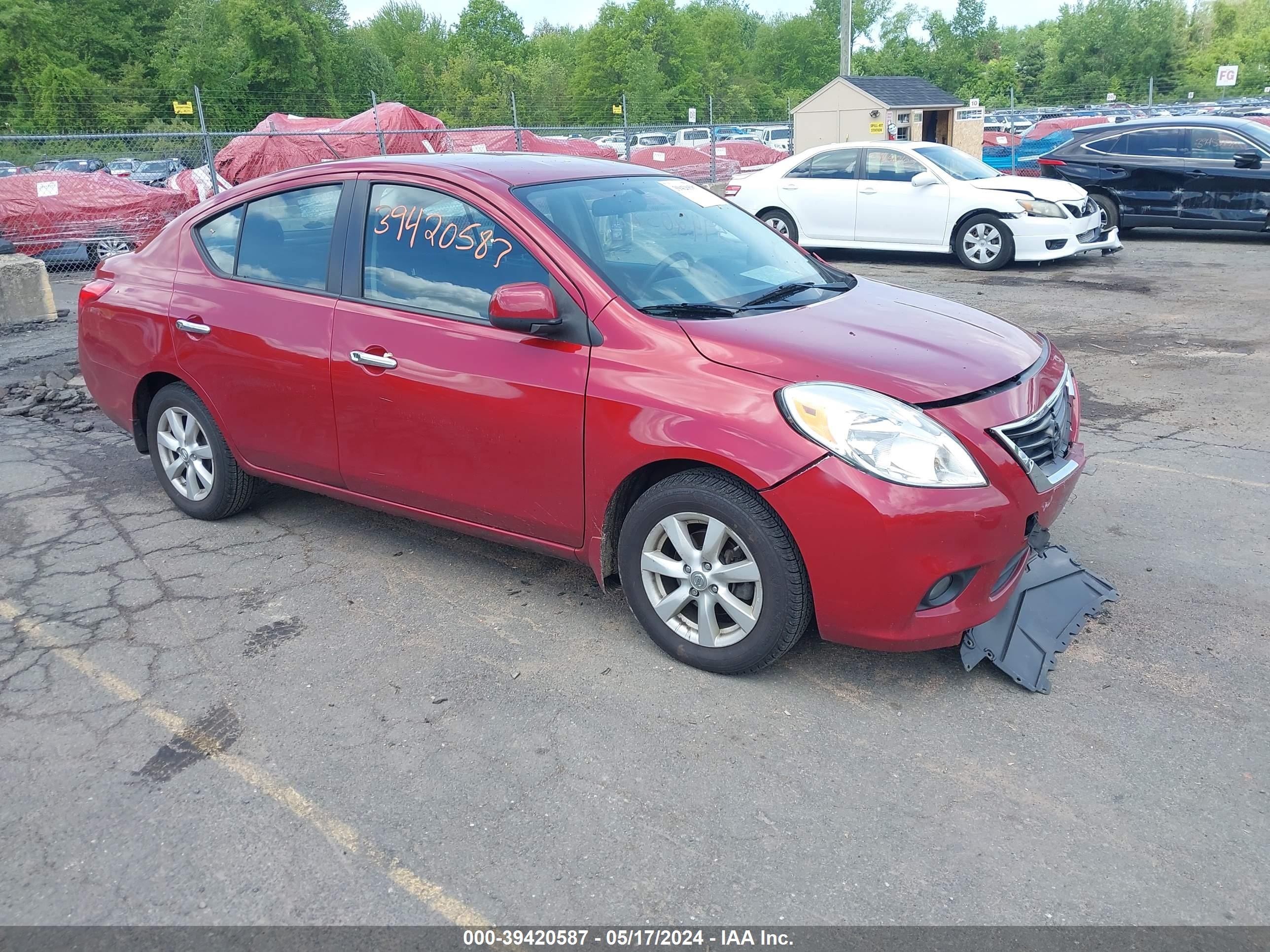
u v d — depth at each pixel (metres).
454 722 3.18
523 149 21.30
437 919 2.40
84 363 5.06
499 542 3.87
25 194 13.22
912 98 22.38
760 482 3.07
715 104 79.50
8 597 4.08
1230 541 4.38
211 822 2.74
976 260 12.21
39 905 2.46
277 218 4.35
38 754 3.05
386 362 3.84
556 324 3.43
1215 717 3.12
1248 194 13.07
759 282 3.95
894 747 3.02
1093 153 14.07
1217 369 7.27
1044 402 3.35
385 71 74.06
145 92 60.16
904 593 3.04
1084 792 2.79
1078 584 3.88
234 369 4.34
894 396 3.09
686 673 3.44
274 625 3.82
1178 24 69.12
